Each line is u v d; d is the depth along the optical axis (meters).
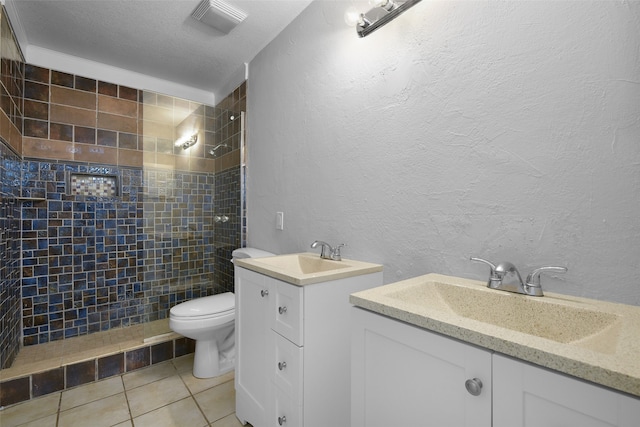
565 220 0.90
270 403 1.31
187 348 2.28
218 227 2.84
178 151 2.74
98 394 1.79
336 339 1.24
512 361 0.58
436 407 0.70
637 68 0.78
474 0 1.10
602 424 0.48
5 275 1.83
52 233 2.34
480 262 1.06
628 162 0.79
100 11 1.91
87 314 2.46
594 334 0.74
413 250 1.30
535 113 0.96
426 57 1.25
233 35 2.18
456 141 1.15
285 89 2.08
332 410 1.23
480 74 1.08
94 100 2.51
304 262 1.71
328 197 1.73
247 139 2.53
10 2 1.79
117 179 2.60
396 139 1.37
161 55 2.44
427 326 0.70
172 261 2.71
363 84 1.53
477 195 1.09
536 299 0.86
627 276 0.80
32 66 2.27
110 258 2.56
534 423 0.55
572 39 0.88
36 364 1.85
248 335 1.49
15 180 2.05
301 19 1.94
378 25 1.39
